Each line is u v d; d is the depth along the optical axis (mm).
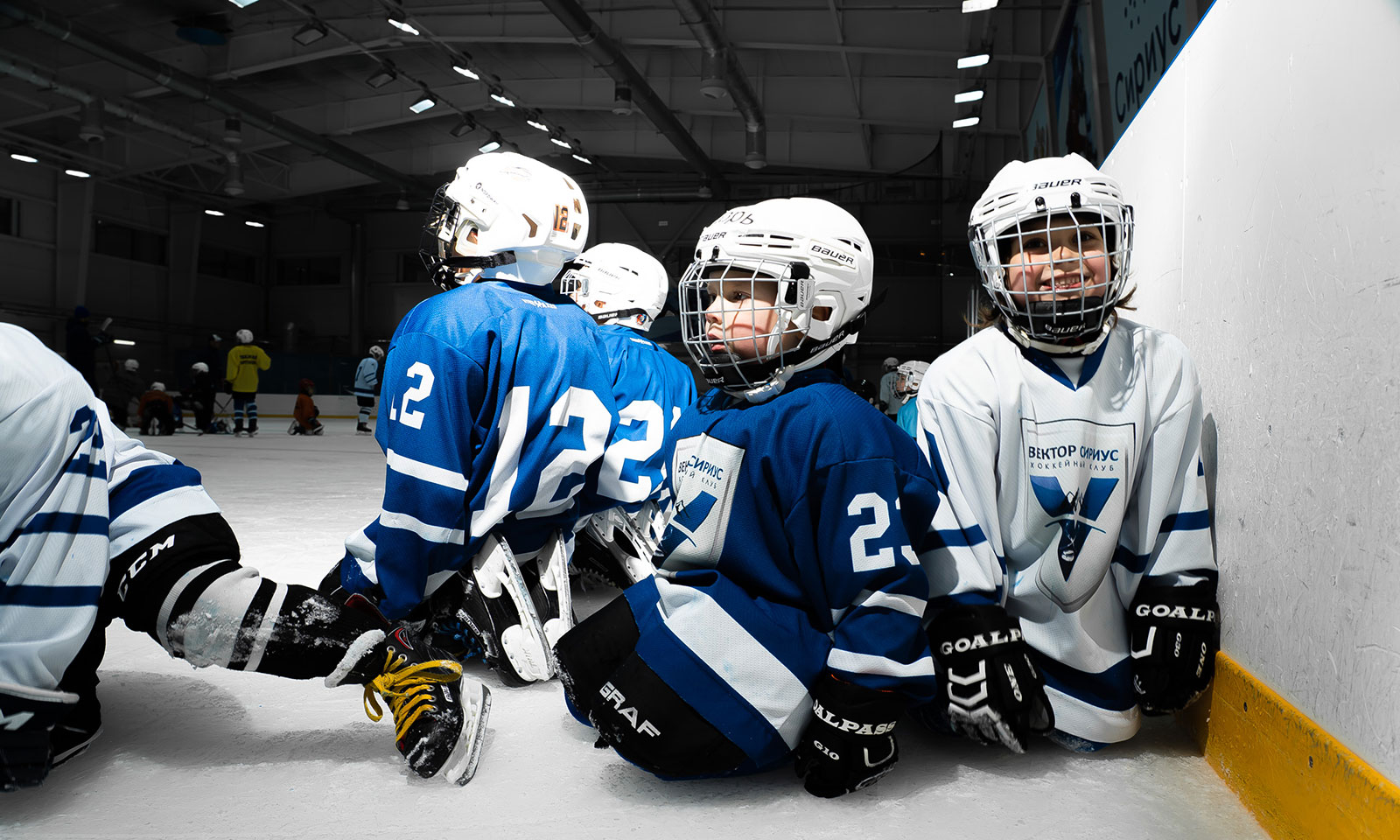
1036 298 1439
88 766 1416
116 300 24344
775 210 1306
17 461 1193
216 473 6672
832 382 1368
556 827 1238
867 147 20828
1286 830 1189
